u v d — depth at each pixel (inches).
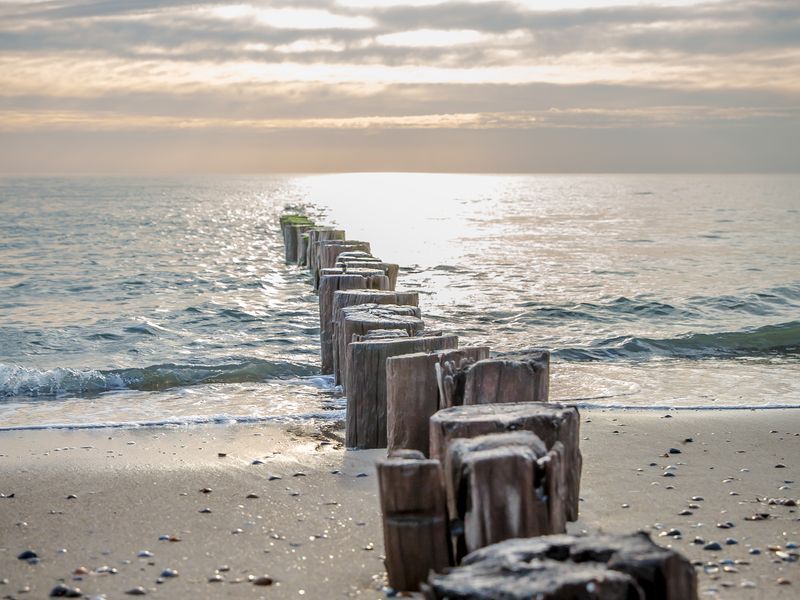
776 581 178.9
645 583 129.3
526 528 165.0
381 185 7696.9
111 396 414.6
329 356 469.7
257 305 738.2
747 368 481.4
